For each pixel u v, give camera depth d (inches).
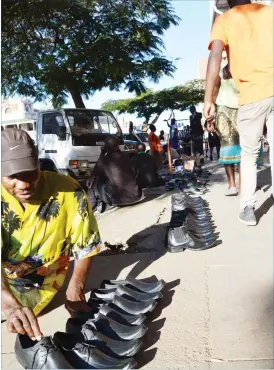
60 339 86.7
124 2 543.5
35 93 639.1
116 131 411.5
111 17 558.6
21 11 438.9
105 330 89.5
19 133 92.0
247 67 139.1
